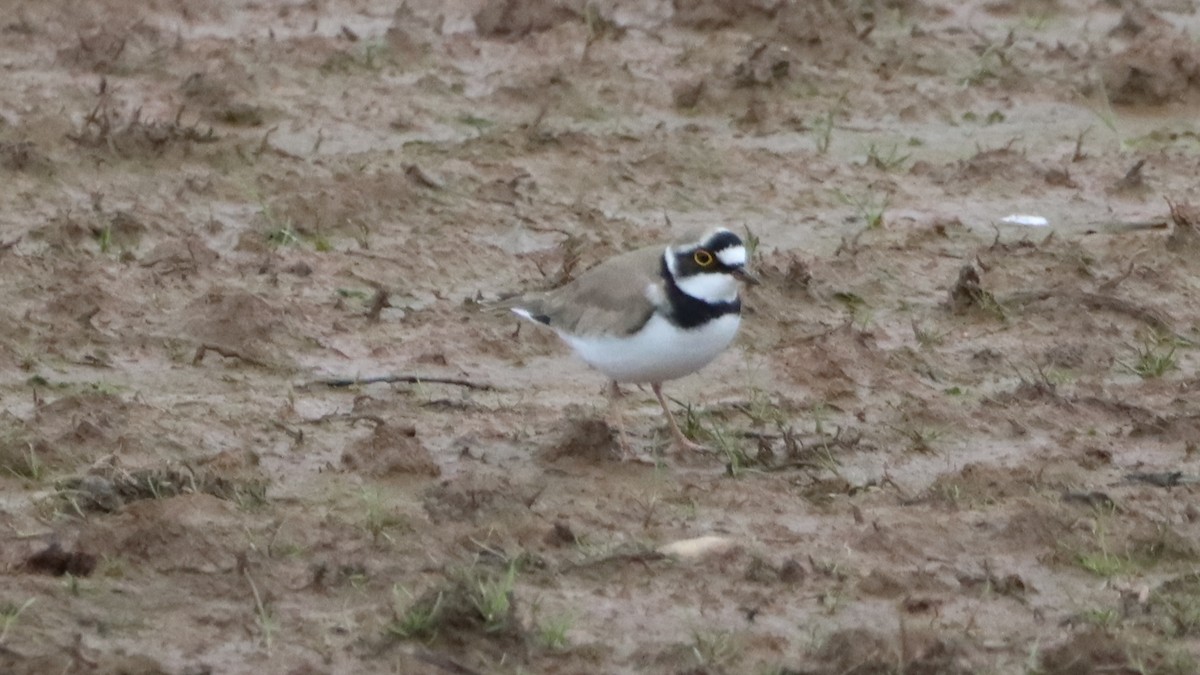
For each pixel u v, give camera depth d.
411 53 21.25
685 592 10.61
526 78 20.59
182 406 13.27
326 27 22.17
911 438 13.17
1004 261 16.83
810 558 10.95
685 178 18.48
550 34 21.81
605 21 22.00
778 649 9.99
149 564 10.65
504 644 9.87
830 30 21.95
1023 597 10.68
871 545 11.30
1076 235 17.59
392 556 10.93
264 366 14.26
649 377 12.67
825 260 16.59
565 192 18.05
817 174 18.77
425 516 11.52
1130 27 22.92
